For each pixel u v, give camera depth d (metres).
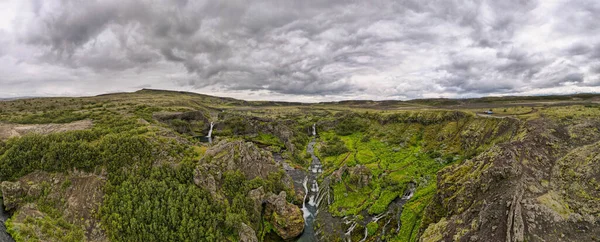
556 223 49.50
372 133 187.25
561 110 110.00
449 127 150.62
